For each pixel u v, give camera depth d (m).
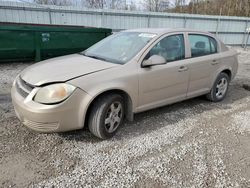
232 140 3.30
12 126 3.36
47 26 8.67
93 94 2.80
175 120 3.85
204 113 4.21
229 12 26.12
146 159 2.76
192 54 4.07
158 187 2.33
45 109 2.59
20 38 7.42
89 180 2.37
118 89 3.04
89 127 3.05
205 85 4.42
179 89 3.90
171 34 3.78
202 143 3.18
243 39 18.36
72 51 8.69
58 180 2.35
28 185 2.27
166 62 3.63
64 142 3.03
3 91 5.00
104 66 3.11
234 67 5.01
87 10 12.57
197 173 2.56
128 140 3.15
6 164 2.56
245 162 2.80
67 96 2.66
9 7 10.91
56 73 2.85
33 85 2.72
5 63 7.75
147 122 3.72
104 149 2.92
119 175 2.46
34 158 2.68
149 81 3.38
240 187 2.38
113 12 13.29
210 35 4.52
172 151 2.95
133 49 3.48
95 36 8.98
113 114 3.14
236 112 4.32
